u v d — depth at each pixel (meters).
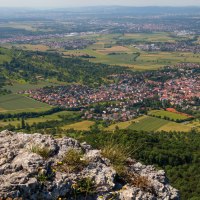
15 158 12.51
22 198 10.74
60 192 11.59
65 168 12.66
